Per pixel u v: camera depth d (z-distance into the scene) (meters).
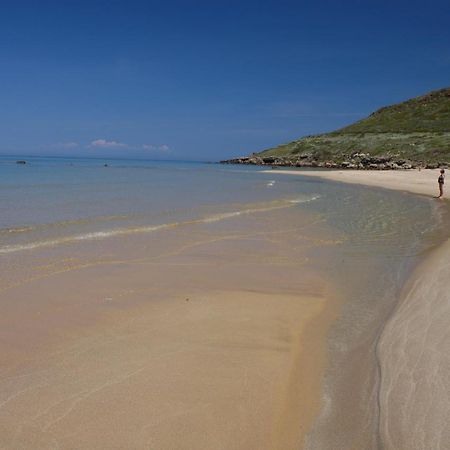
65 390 5.07
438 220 18.69
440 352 5.79
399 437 4.11
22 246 12.30
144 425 4.41
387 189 36.59
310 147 109.44
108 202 23.27
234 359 5.96
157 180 45.69
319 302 8.47
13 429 4.32
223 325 7.24
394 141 92.62
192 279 9.91
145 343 6.46
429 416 4.38
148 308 8.02
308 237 14.93
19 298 8.33
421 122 101.81
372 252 12.66
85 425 4.40
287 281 9.88
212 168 90.94
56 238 13.46
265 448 4.12
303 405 4.83
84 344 6.40
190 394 5.02
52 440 4.16
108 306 8.08
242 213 19.97
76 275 9.94
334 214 20.56
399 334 6.54
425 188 36.97
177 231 15.31
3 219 16.62
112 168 85.19
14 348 6.22
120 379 5.35
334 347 6.37
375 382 5.21
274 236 14.98
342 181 47.28
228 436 4.28
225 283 9.67
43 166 81.69
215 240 14.09
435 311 7.36
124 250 12.38
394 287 9.27
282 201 25.73
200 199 26.19
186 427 4.40
